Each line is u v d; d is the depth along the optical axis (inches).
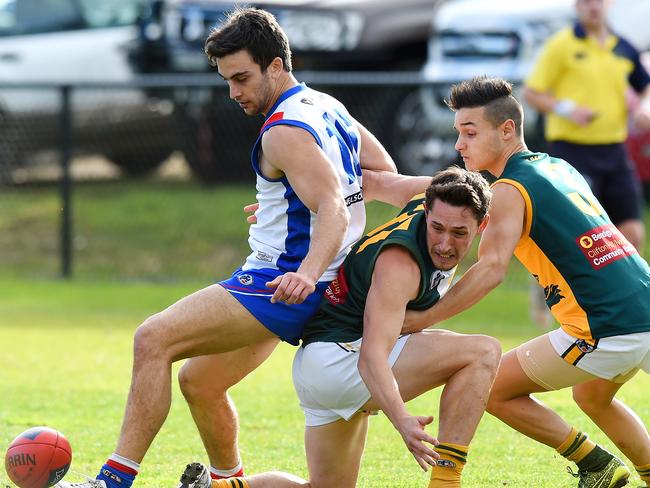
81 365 1083.9
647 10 1763.0
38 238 1809.8
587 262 613.6
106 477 581.0
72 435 796.6
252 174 1845.5
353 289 592.7
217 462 657.6
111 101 1854.1
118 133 1863.9
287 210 593.3
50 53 1910.7
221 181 1855.3
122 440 583.2
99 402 913.5
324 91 1764.3
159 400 582.9
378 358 561.0
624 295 610.9
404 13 1784.0
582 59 1243.8
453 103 649.6
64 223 1697.8
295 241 593.6
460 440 573.3
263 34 592.4
